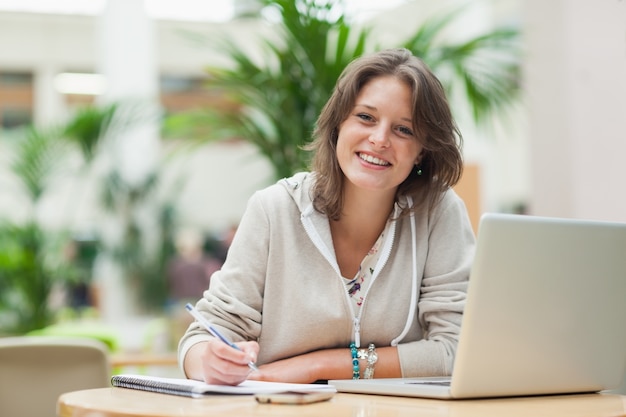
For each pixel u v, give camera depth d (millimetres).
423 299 1632
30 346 2227
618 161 2842
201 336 1501
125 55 9062
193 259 8203
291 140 3551
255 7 3758
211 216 9664
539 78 3264
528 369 1276
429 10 7574
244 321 1553
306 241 1599
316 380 1474
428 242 1662
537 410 1130
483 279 1197
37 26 10016
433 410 1106
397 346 1529
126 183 8031
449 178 1627
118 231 8172
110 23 9094
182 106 10133
